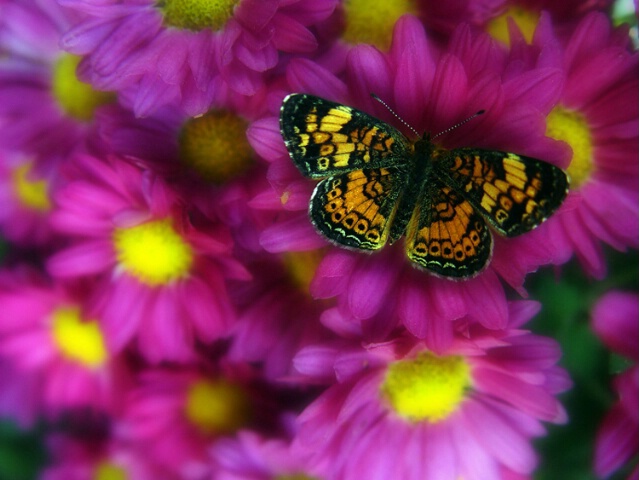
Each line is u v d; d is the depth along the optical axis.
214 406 0.20
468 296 0.17
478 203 0.17
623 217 0.18
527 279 0.18
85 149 0.19
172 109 0.19
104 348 0.21
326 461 0.18
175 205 0.18
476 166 0.17
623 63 0.18
